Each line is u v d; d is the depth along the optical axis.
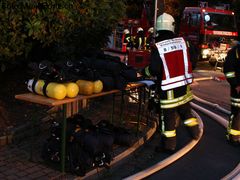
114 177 5.05
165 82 5.62
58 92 4.56
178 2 26.88
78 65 5.32
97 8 7.57
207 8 18.27
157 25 5.77
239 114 6.47
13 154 5.28
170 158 5.68
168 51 5.62
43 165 5.00
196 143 6.49
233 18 18.56
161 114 5.89
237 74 6.27
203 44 17.44
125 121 7.10
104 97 8.38
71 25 6.99
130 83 6.02
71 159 4.75
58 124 5.14
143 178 5.02
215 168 5.54
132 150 5.77
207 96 10.83
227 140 6.67
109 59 5.93
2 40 6.00
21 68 8.00
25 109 6.84
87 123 5.19
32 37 6.47
